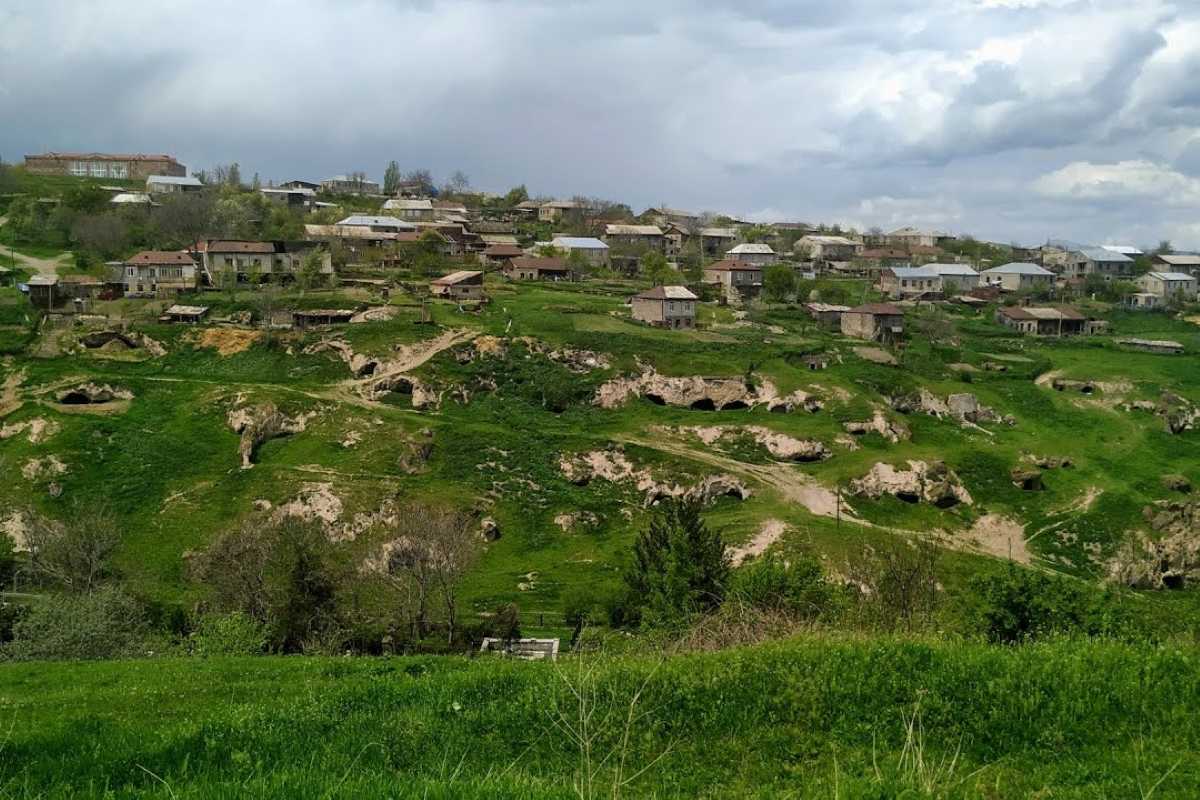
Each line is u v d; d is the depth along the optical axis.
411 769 16.12
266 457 96.12
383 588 66.25
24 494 87.06
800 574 37.34
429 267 157.75
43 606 48.34
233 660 32.41
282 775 13.60
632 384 114.38
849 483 92.50
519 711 18.36
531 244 198.62
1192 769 14.16
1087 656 18.52
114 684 29.72
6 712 24.59
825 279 191.62
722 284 166.88
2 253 152.88
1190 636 24.06
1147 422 112.31
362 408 102.62
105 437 95.88
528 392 111.88
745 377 114.50
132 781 15.24
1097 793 13.45
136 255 140.88
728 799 14.77
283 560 58.22
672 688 18.47
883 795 13.29
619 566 79.00
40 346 113.19
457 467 94.69
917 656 19.09
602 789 14.56
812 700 17.59
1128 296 180.12
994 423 112.75
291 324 124.94
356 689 20.41
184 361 115.69
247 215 182.25
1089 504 91.94
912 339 141.25
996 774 14.68
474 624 59.22
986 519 90.12
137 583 69.88
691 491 91.94
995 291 181.88
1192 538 86.25
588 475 95.56
